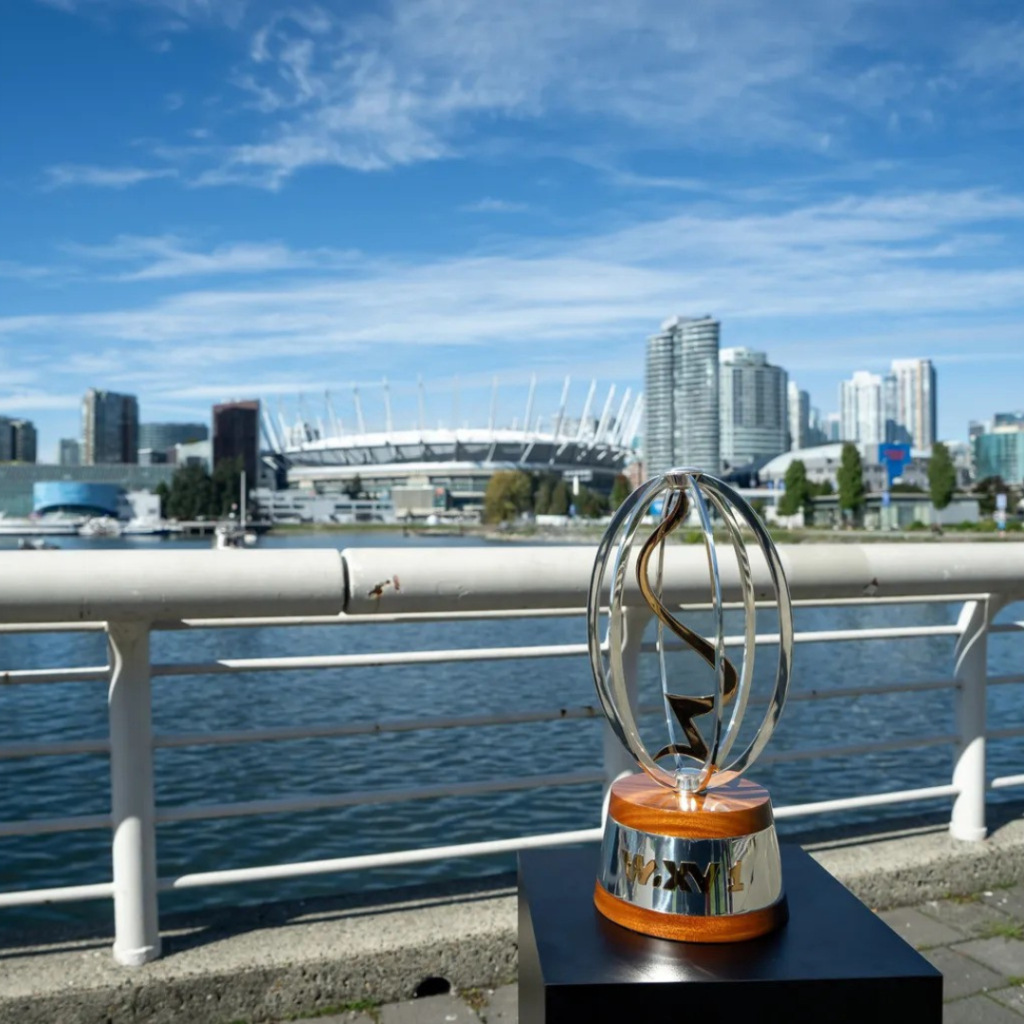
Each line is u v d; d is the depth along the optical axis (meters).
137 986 2.21
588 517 148.38
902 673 18.03
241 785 9.80
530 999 1.47
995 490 99.88
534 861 1.69
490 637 27.28
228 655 23.48
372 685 16.25
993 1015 2.34
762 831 1.43
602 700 1.60
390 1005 2.37
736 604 2.47
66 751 2.22
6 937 2.41
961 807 3.09
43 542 114.44
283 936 2.41
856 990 1.30
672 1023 1.29
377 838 8.31
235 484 177.00
